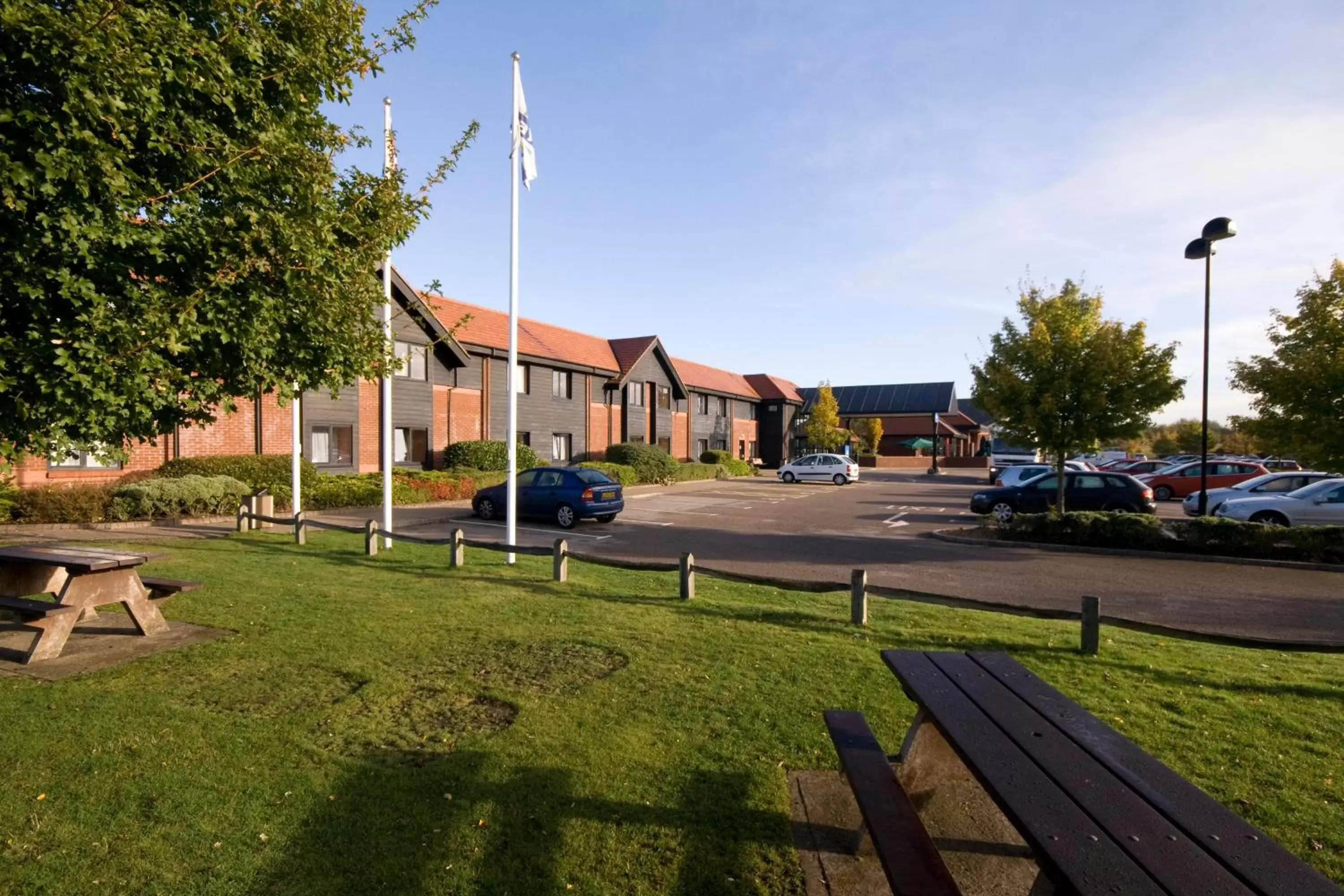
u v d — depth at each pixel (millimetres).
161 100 4043
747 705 4758
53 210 3760
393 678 5148
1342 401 11680
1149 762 2590
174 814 3355
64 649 5727
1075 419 15672
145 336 3871
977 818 3572
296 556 10469
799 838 3240
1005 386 16172
